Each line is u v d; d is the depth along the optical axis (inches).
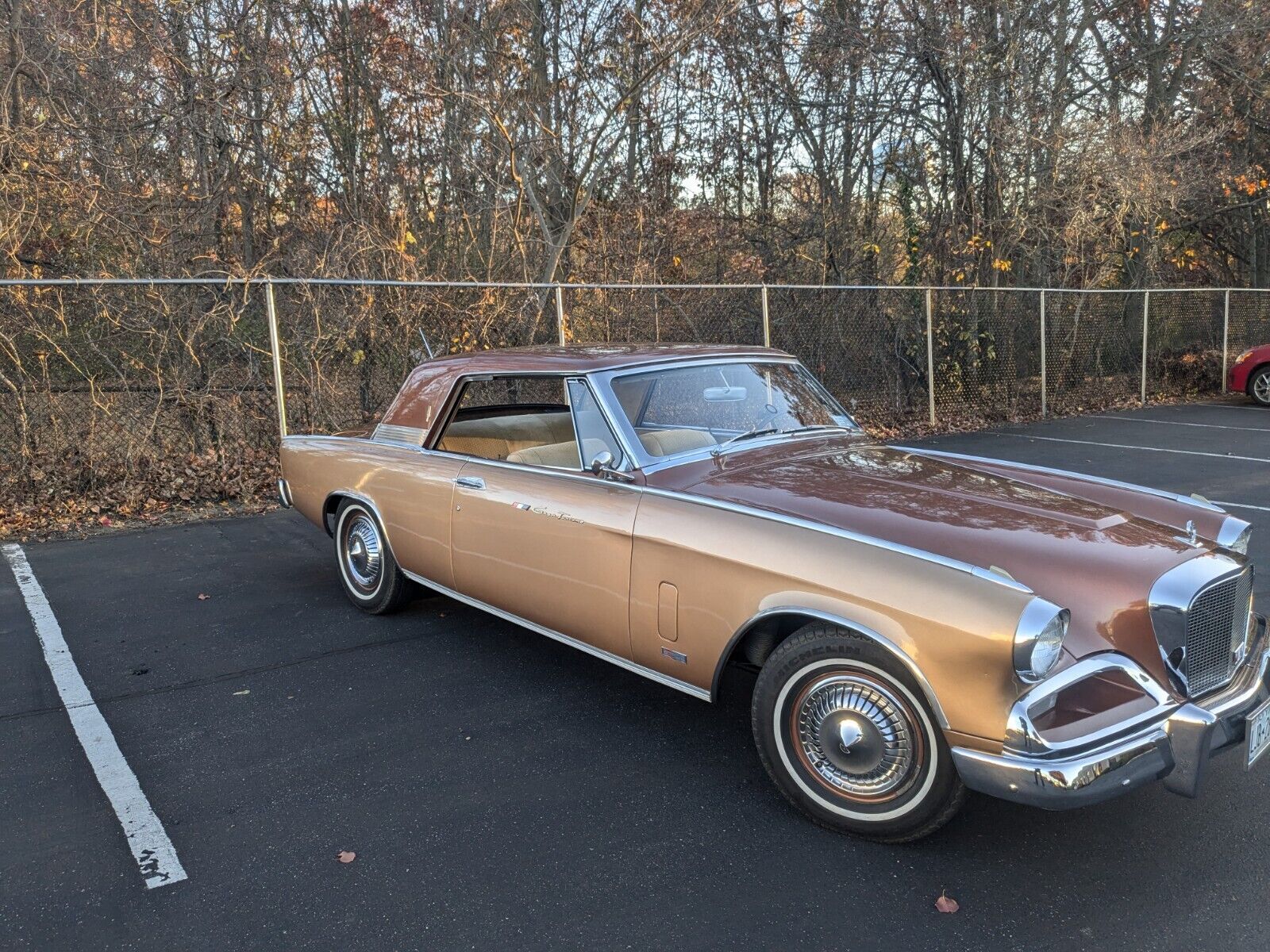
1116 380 584.4
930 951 89.5
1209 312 625.6
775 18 583.5
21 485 278.4
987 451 404.2
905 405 497.0
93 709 147.3
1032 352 543.5
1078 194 550.9
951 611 95.6
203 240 426.3
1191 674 103.8
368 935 92.8
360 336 334.6
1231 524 125.6
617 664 137.3
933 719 99.7
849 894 98.7
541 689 155.4
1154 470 351.3
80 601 203.0
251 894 99.7
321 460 197.9
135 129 421.7
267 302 304.7
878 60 546.9
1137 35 650.8
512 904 97.7
